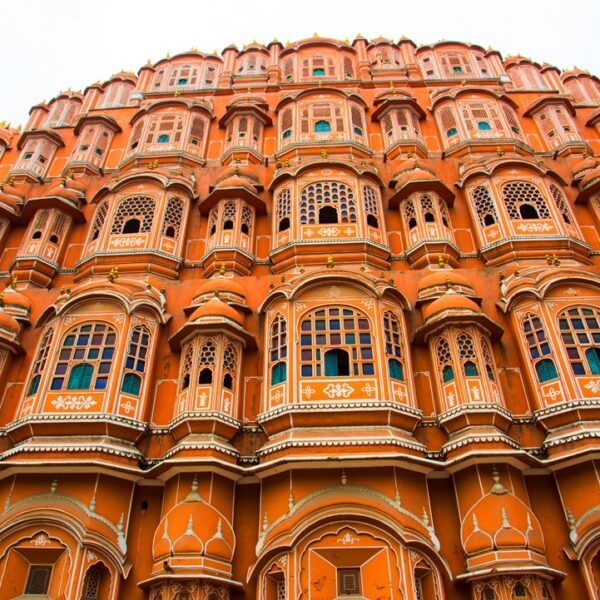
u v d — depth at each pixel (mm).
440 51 31781
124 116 27906
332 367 15055
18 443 14352
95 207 21984
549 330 15445
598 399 14062
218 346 15492
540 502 13539
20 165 25172
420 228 19844
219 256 19203
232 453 13938
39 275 19578
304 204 20312
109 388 14852
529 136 25922
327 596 11852
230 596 12562
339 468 13430
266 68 31438
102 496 13453
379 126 26141
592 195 21109
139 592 12719
